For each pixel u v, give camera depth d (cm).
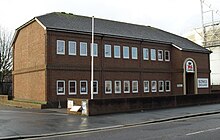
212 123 1551
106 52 3203
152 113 2103
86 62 3019
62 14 3416
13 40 3525
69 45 2898
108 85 3192
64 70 2844
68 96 2850
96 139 1112
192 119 1809
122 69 3334
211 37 5172
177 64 3859
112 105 2100
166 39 3988
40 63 2870
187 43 4231
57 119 1781
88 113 1958
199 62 4047
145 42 3619
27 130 1373
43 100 2780
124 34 3438
